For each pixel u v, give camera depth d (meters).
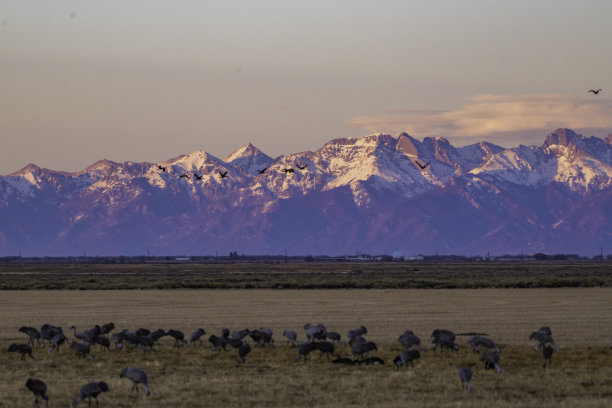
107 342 164.50
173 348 169.62
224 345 162.38
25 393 124.00
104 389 115.31
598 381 130.00
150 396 121.31
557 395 121.12
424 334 191.50
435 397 119.31
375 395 120.88
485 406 113.12
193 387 126.94
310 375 136.50
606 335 187.50
